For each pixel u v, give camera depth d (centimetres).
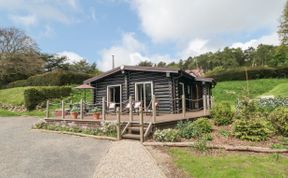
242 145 914
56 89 2894
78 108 1833
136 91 1817
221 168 701
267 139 986
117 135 1130
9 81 4147
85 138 1221
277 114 1070
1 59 4019
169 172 701
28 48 4359
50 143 1117
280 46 4109
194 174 673
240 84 3744
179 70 1630
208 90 2600
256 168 696
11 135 1352
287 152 841
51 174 716
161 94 1714
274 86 3434
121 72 1886
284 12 3872
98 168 751
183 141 1006
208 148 889
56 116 1823
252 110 1115
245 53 8062
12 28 4212
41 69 4531
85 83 2034
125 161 800
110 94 1961
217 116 1303
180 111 1816
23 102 2769
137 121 1200
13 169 761
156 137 1043
